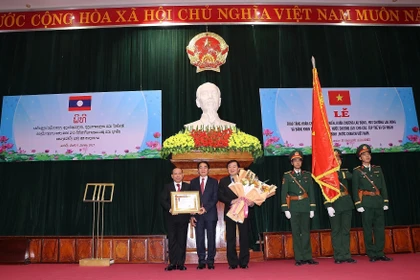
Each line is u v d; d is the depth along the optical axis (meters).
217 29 6.23
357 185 4.55
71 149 5.72
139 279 3.47
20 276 3.79
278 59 6.13
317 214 5.57
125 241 5.14
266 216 5.56
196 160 4.75
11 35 6.23
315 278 3.30
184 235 4.14
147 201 5.56
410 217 5.64
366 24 6.26
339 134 5.80
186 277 3.53
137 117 5.83
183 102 5.92
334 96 5.96
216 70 6.00
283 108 5.89
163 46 6.16
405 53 6.26
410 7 6.34
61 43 6.19
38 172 5.68
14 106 5.89
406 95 6.05
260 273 3.70
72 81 6.01
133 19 6.20
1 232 5.46
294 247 4.35
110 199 5.32
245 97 5.95
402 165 5.81
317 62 6.14
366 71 6.14
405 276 3.24
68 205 5.55
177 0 6.23
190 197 4.09
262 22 6.19
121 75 6.03
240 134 4.94
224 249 4.65
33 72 6.06
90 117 5.82
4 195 5.60
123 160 5.70
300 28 6.27
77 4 6.25
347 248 4.39
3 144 5.76
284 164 5.73
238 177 4.20
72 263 5.05
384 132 5.86
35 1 6.20
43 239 5.18
